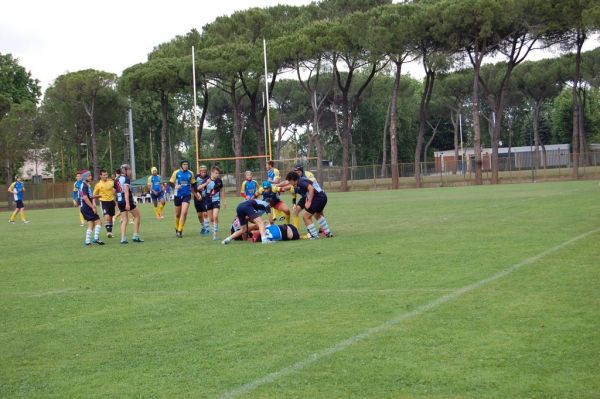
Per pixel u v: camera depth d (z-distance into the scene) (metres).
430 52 55.19
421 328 6.88
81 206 17.84
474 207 24.12
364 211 25.50
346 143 60.09
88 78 68.12
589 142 88.81
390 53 53.66
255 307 8.42
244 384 5.48
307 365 5.88
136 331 7.49
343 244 14.54
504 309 7.49
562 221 16.67
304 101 87.56
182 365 6.10
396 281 9.62
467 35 52.38
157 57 65.56
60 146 76.75
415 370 5.61
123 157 89.19
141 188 63.75
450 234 15.26
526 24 50.53
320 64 59.16
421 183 59.34
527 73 68.38
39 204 64.19
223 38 62.00
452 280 9.42
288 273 10.97
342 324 7.26
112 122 74.38
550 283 8.77
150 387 5.54
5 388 5.71
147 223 25.61
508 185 47.31
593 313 7.10
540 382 5.20
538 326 6.71
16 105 68.81
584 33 51.25
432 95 76.44
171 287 10.27
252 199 16.14
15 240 20.47
